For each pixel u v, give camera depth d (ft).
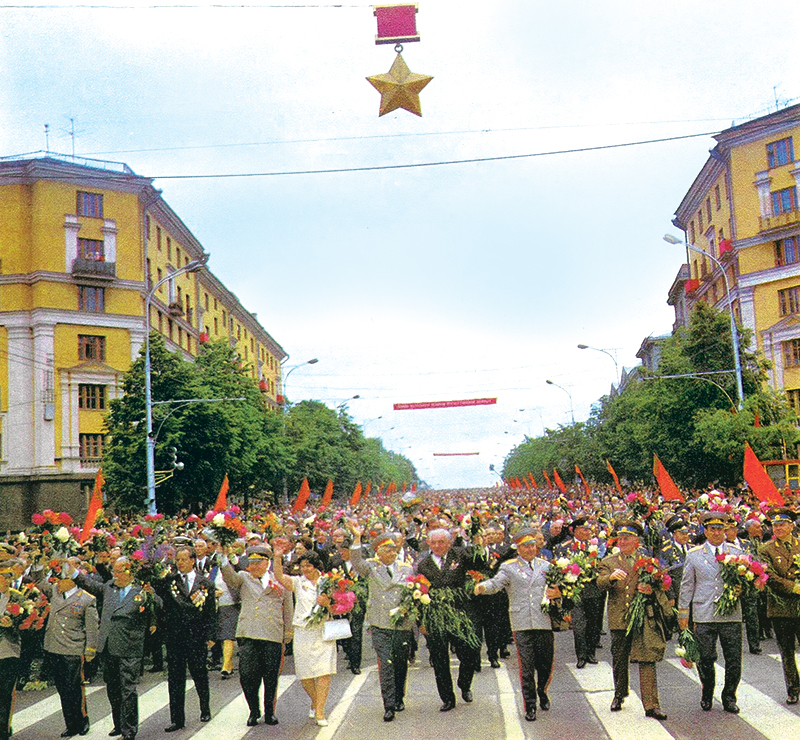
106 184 159.12
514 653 40.96
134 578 27.25
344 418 271.49
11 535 46.34
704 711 26.84
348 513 82.48
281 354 326.85
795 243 156.35
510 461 465.88
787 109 156.04
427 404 180.75
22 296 152.46
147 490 113.60
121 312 159.12
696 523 44.78
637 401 124.67
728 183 167.43
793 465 93.20
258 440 142.31
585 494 138.21
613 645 27.61
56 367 151.23
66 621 28.02
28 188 155.22
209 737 26.84
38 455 148.77
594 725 25.77
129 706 26.37
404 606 27.84
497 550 35.94
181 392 118.11
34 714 31.65
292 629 28.94
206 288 214.48
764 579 25.96
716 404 112.98
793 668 27.53
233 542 38.52
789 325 155.63
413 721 27.58
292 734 26.78
